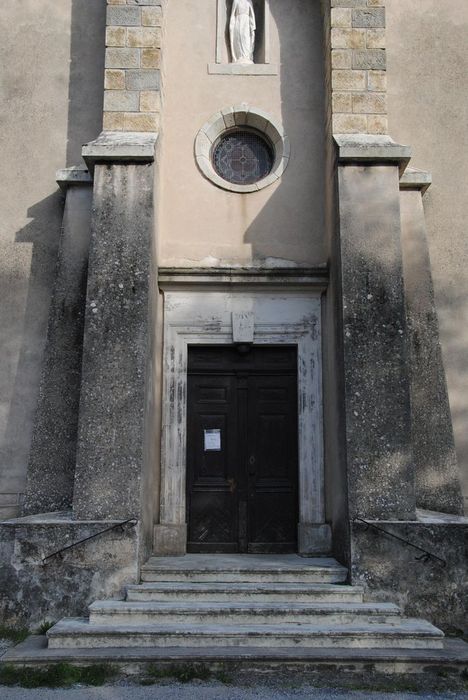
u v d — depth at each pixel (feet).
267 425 29.89
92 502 24.47
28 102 32.32
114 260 26.43
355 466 24.76
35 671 19.86
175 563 25.70
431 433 27.84
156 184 28.37
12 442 29.19
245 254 30.40
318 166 31.24
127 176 27.14
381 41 29.37
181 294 30.01
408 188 30.42
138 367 25.54
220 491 29.40
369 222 26.91
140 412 25.16
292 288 30.01
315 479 28.60
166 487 28.48
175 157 31.09
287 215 30.81
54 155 31.83
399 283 26.35
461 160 32.12
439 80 32.91
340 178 27.30
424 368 28.45
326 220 30.48
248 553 28.76
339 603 23.17
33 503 26.91
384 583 23.68
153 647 21.07
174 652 20.49
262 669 20.20
